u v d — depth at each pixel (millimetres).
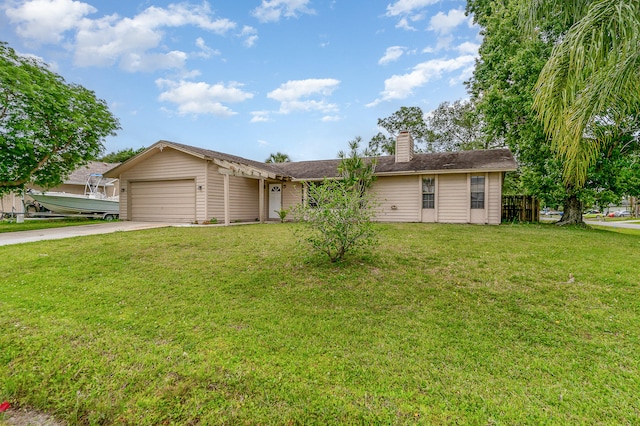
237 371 2451
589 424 1883
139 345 2871
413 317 3484
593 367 2514
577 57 3570
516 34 13336
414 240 7699
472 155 14188
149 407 2082
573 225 12039
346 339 2990
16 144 10766
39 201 14953
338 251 5613
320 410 2021
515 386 2264
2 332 3117
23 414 2096
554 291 4172
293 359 2633
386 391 2213
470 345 2871
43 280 4723
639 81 3557
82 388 2305
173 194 13281
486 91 15602
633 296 3943
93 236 8383
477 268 5203
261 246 7039
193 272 5141
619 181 10695
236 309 3721
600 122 3902
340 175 12102
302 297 4090
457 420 1925
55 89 11273
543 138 12203
